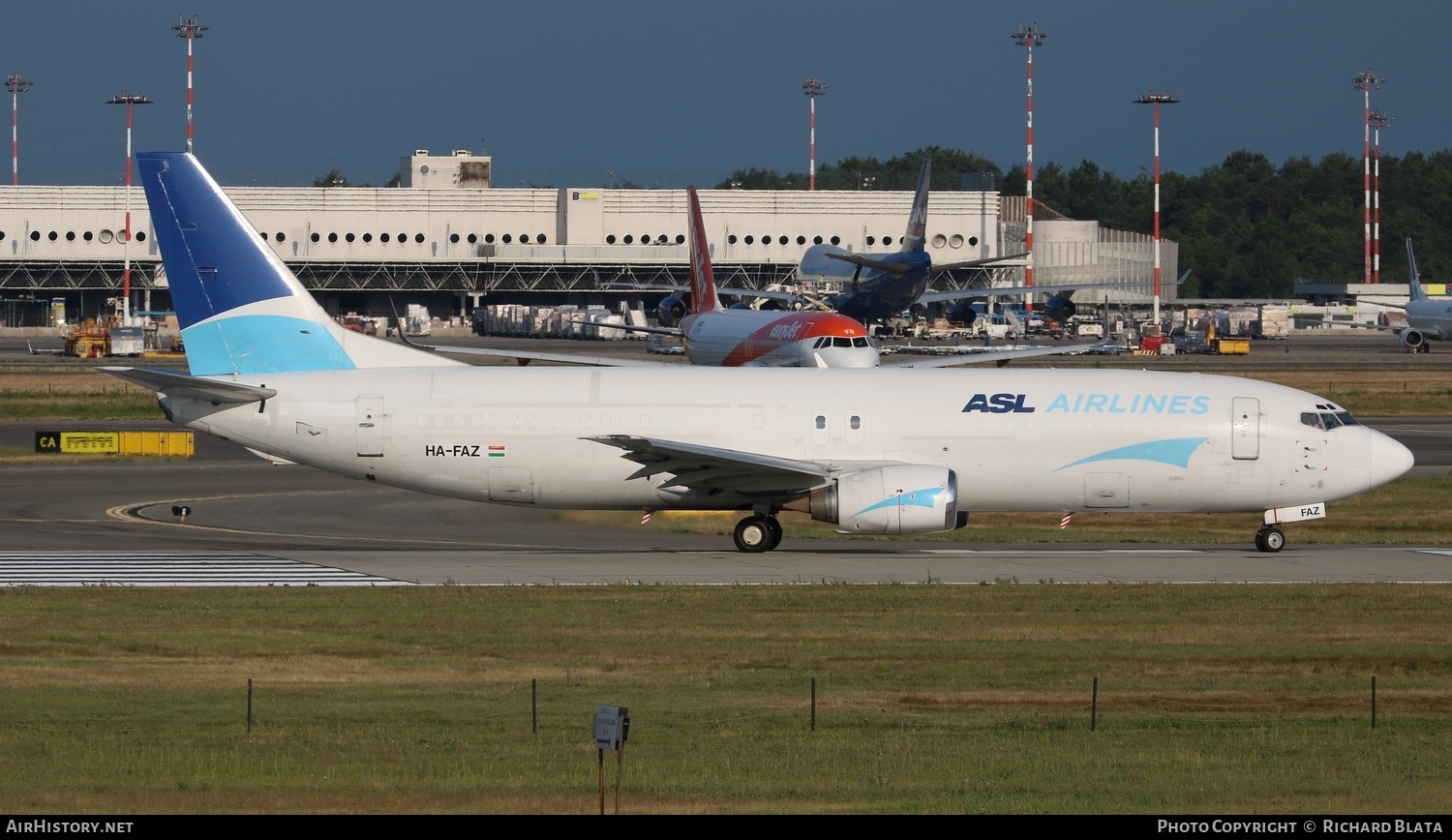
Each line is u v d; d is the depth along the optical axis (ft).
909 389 563.48
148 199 567.59
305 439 560.20
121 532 609.42
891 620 410.11
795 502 552.82
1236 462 556.10
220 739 277.44
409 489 570.05
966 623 406.00
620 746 228.84
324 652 364.38
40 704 306.35
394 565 517.96
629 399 558.97
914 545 597.52
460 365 579.89
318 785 246.47
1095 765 264.93
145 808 233.35
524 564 522.88
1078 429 554.46
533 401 558.97
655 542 597.93
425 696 316.81
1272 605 437.17
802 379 568.82
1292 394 568.00
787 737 283.18
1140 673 346.33
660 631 393.09
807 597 447.01
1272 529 574.15
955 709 308.81
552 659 357.61
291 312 574.97
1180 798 245.45
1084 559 546.26
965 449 555.28
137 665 347.15
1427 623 408.87
